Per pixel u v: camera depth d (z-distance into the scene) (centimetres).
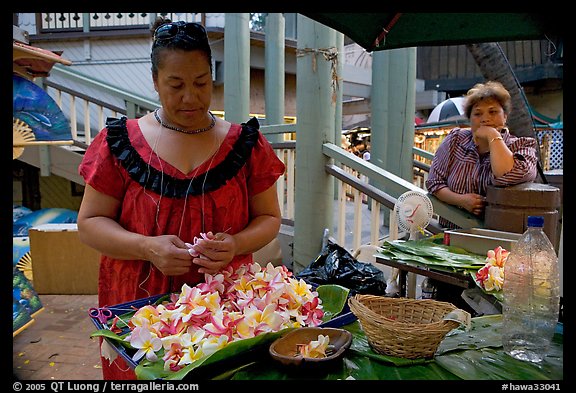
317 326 114
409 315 121
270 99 708
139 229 134
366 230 488
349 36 200
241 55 480
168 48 121
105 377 142
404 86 532
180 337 97
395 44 209
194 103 126
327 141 332
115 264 139
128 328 112
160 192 130
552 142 851
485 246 190
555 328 117
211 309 106
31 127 261
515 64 1049
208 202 132
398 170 547
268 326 102
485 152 237
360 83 996
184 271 120
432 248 198
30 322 248
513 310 116
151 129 137
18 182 643
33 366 256
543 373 97
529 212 196
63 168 501
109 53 695
